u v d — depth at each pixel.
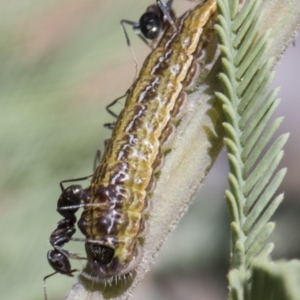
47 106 0.12
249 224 0.10
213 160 0.11
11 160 0.12
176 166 0.11
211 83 0.11
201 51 0.11
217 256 0.18
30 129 0.12
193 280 0.18
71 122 0.12
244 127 0.10
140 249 0.11
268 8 0.11
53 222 0.12
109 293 0.11
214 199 0.19
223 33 0.10
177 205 0.11
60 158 0.12
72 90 0.12
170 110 0.11
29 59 0.12
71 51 0.12
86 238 0.11
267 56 0.11
